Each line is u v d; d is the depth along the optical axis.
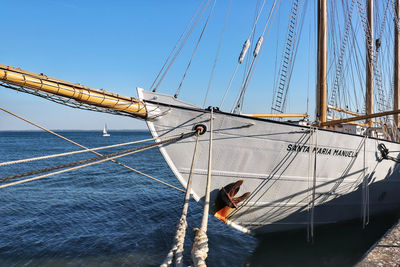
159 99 6.39
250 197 7.53
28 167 29.86
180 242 4.02
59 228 9.98
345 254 7.49
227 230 9.84
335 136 7.86
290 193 7.88
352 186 8.93
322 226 9.02
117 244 8.57
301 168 7.72
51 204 13.46
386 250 4.14
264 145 7.13
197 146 6.48
